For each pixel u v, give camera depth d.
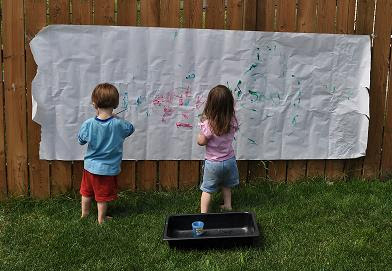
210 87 2.27
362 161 2.46
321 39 2.29
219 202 2.27
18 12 2.11
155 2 2.17
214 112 2.05
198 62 2.24
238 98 2.30
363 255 1.80
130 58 2.20
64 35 2.14
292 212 2.12
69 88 2.19
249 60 2.26
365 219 2.08
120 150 2.08
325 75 2.33
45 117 2.20
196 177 2.36
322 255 1.81
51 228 2.02
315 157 2.42
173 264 1.76
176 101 2.27
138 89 2.23
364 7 2.30
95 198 2.07
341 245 1.87
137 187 2.35
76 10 2.13
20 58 2.15
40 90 2.17
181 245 1.85
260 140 2.36
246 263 1.76
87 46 2.16
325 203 2.21
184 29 2.20
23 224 2.06
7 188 2.27
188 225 2.04
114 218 2.11
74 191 2.30
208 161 2.11
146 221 2.08
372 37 2.34
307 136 2.39
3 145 2.22
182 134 2.30
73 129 2.23
